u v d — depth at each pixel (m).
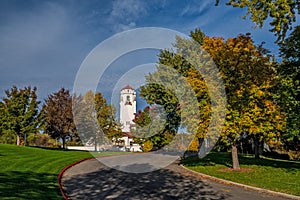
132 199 8.44
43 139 36.28
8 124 27.41
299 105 15.19
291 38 15.90
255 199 8.54
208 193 9.39
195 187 10.44
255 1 10.66
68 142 32.75
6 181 9.13
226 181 11.43
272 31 11.30
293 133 14.95
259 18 10.72
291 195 8.79
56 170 13.46
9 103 27.70
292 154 24.91
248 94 14.04
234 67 14.38
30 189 8.42
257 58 14.83
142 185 10.71
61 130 29.41
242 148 27.64
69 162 16.77
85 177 12.33
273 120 14.27
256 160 20.30
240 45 14.44
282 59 16.86
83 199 8.34
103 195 8.91
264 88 14.49
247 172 13.91
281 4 10.25
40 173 11.90
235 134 14.00
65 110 29.31
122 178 12.27
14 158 15.22
